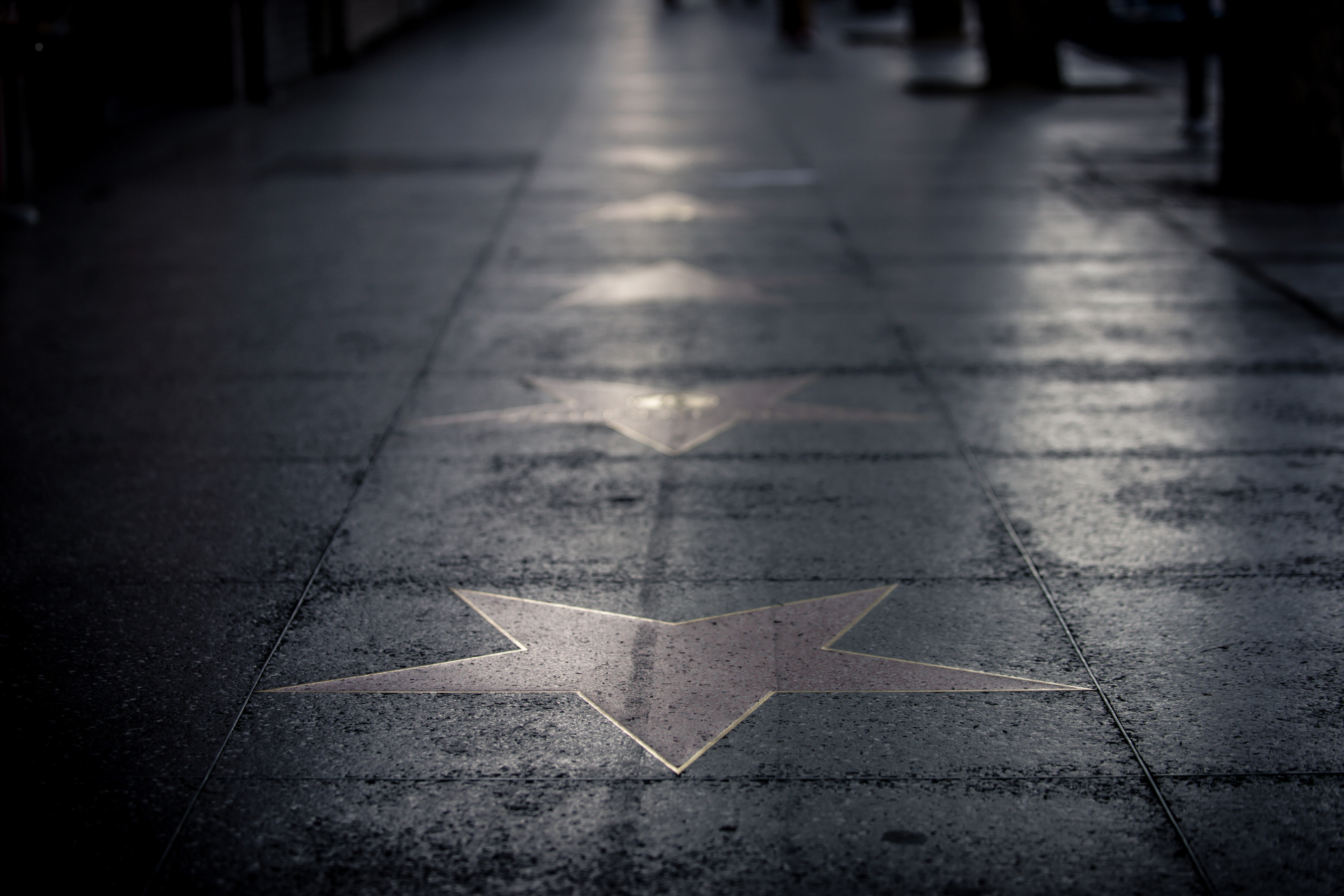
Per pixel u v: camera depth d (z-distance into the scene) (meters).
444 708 3.33
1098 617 3.79
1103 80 17.77
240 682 3.46
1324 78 9.63
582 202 10.30
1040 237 8.83
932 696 3.37
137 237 8.99
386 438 5.28
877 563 4.14
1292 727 3.23
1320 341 6.46
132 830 2.85
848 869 2.72
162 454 5.10
